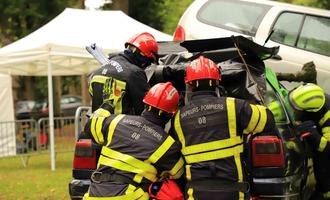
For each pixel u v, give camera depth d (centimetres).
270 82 588
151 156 477
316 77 841
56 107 2512
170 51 685
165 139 482
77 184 579
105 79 572
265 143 523
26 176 1230
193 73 488
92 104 588
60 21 1319
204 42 579
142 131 486
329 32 900
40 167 1408
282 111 573
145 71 592
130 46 582
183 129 481
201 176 468
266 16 885
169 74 582
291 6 902
